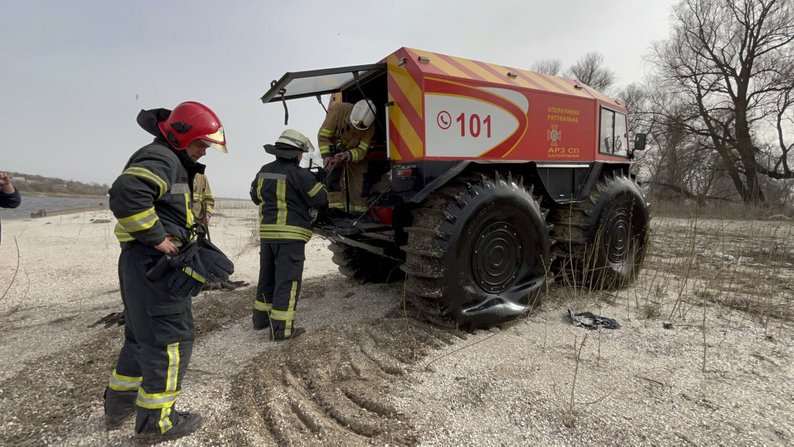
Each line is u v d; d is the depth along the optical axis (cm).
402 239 376
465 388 258
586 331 355
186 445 210
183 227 221
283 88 390
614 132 527
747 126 2064
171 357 212
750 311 407
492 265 365
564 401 243
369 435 216
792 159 2131
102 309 450
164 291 207
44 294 512
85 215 1620
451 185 358
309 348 321
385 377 275
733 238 837
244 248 830
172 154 217
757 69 2064
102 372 295
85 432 224
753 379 271
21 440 217
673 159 1889
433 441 208
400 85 362
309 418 229
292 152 343
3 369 300
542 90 426
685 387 260
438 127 350
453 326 345
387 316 395
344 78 407
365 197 458
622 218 497
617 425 219
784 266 594
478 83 374
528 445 205
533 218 381
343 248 511
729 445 204
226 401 252
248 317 411
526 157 414
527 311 390
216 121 235
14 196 367
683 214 1318
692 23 2200
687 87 2247
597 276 467
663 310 413
